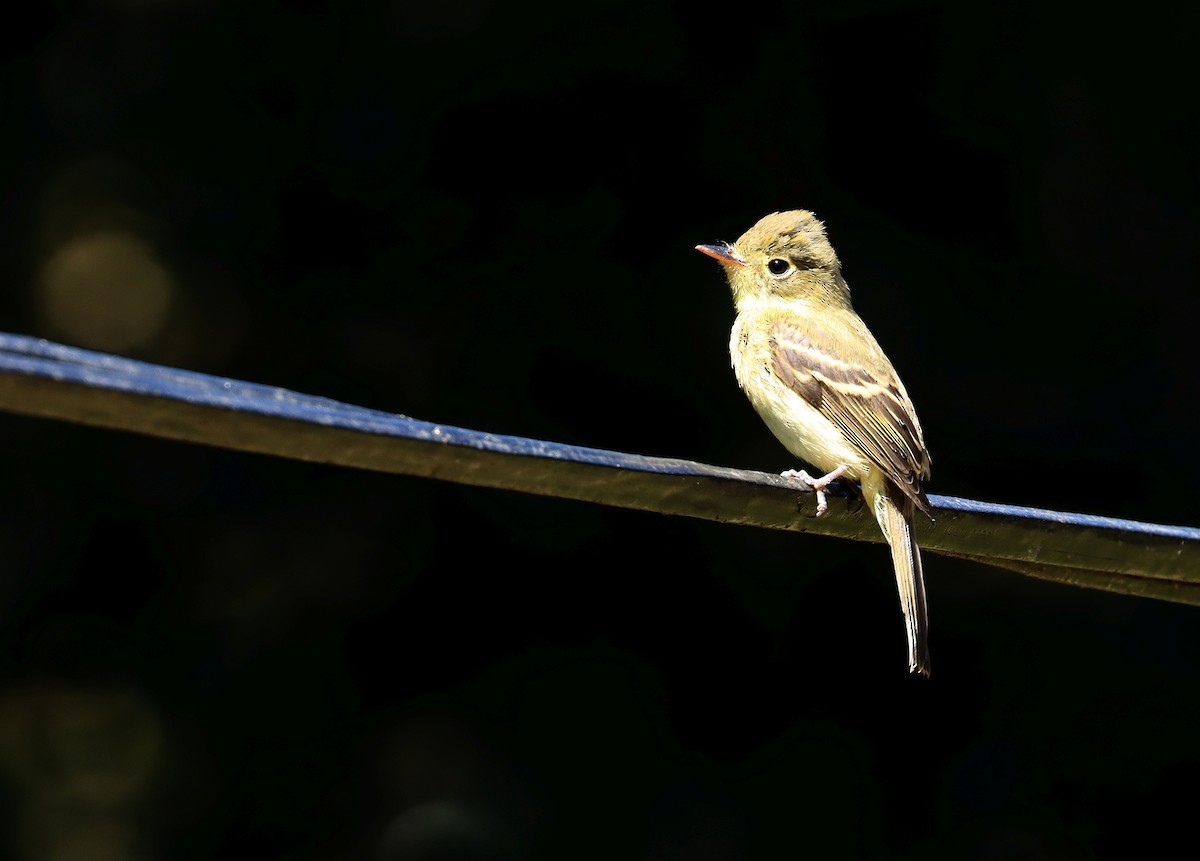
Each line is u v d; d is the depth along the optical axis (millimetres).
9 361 3941
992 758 12906
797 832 12648
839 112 13453
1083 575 7023
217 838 12109
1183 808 12711
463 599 12750
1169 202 13797
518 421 12820
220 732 12281
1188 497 13273
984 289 13609
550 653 12781
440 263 12859
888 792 12883
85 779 12133
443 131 12906
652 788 12586
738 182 13195
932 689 13102
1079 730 12969
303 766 12281
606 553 12969
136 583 12531
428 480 12883
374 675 12555
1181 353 13562
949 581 13281
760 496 5957
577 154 13016
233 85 12930
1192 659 13109
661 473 5570
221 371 12773
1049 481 13320
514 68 12992
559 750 12578
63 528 12531
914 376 13383
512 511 12906
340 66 12914
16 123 12805
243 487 12758
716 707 12883
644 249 13078
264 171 12859
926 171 13562
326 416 4488
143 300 12758
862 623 13133
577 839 12383
